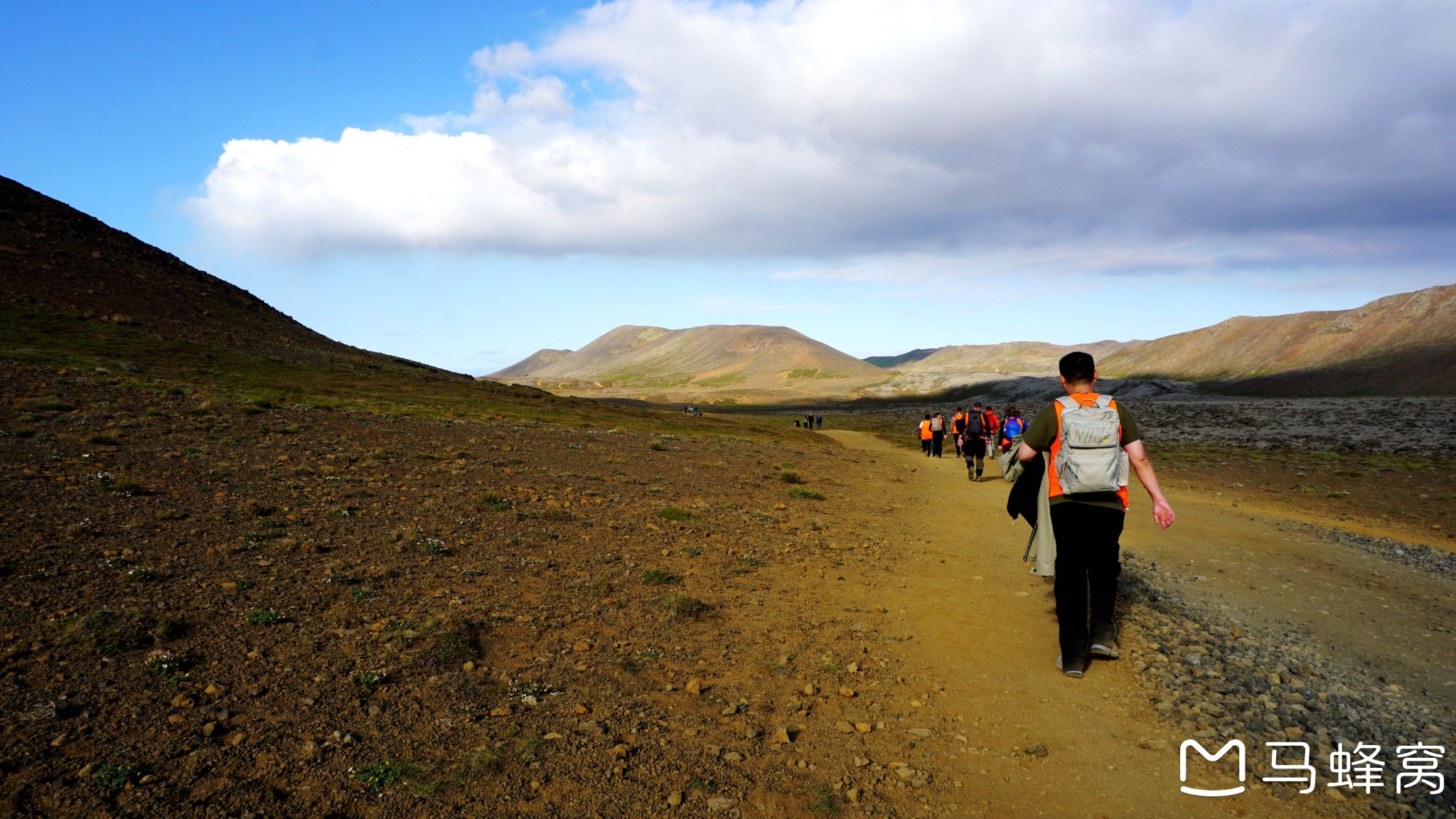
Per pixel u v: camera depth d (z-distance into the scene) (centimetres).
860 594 741
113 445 1198
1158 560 1016
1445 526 1606
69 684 388
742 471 1786
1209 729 436
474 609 581
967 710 466
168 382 2573
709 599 678
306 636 490
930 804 351
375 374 5400
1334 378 17225
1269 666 563
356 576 641
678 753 381
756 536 998
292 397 2931
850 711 456
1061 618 525
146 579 569
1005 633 627
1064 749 415
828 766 382
